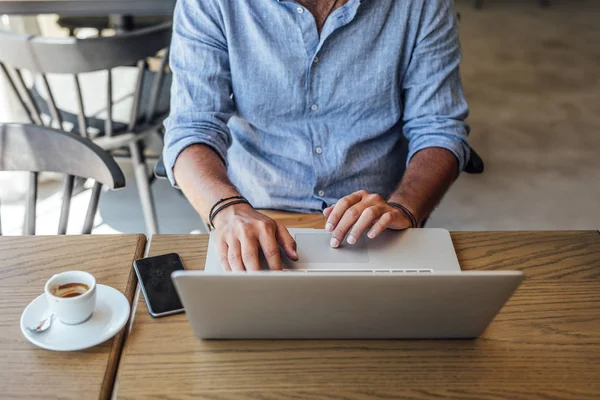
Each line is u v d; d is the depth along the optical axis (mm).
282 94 1388
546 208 2545
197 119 1357
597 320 935
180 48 1376
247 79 1380
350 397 798
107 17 2639
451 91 1424
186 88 1369
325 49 1347
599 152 2947
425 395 804
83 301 858
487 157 2875
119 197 2508
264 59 1356
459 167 1420
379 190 1485
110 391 817
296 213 1457
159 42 1773
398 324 851
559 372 844
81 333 865
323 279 768
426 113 1425
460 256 1058
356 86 1381
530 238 1116
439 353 866
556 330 913
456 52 1415
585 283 1011
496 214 2502
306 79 1372
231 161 1496
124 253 1051
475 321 846
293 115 1418
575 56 3984
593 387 824
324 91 1386
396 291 786
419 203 1260
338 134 1433
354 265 1000
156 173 1461
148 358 845
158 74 1859
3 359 833
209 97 1366
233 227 1049
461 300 801
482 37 4254
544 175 2764
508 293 790
